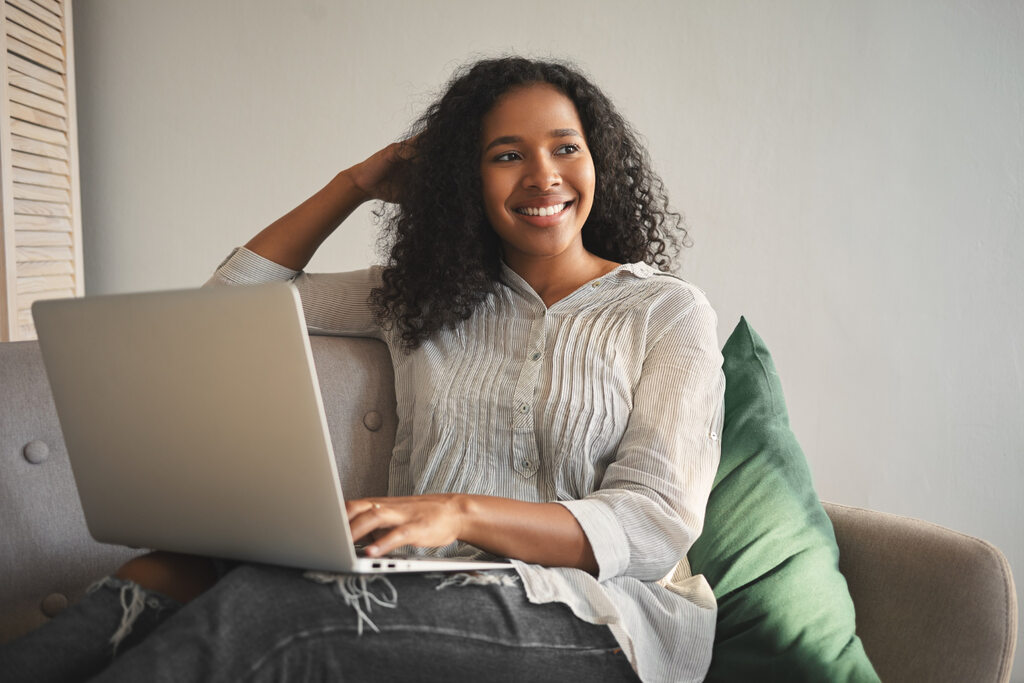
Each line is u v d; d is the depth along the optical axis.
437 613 1.02
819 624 1.25
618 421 1.31
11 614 1.25
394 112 2.41
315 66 2.43
